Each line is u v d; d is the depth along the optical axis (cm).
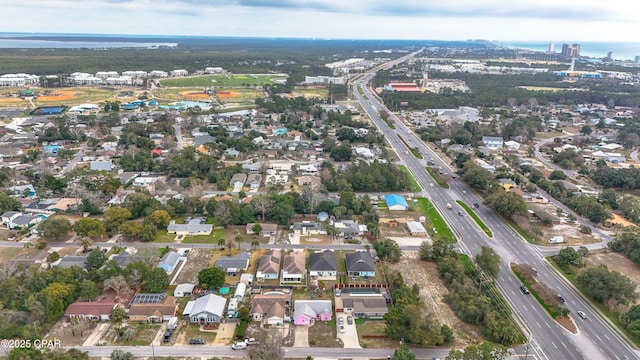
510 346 10281
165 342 10056
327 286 12619
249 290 12175
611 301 11856
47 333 10194
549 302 11881
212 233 15638
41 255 13400
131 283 11894
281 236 15600
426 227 16638
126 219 16238
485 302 11212
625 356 10081
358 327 10838
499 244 15425
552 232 16488
